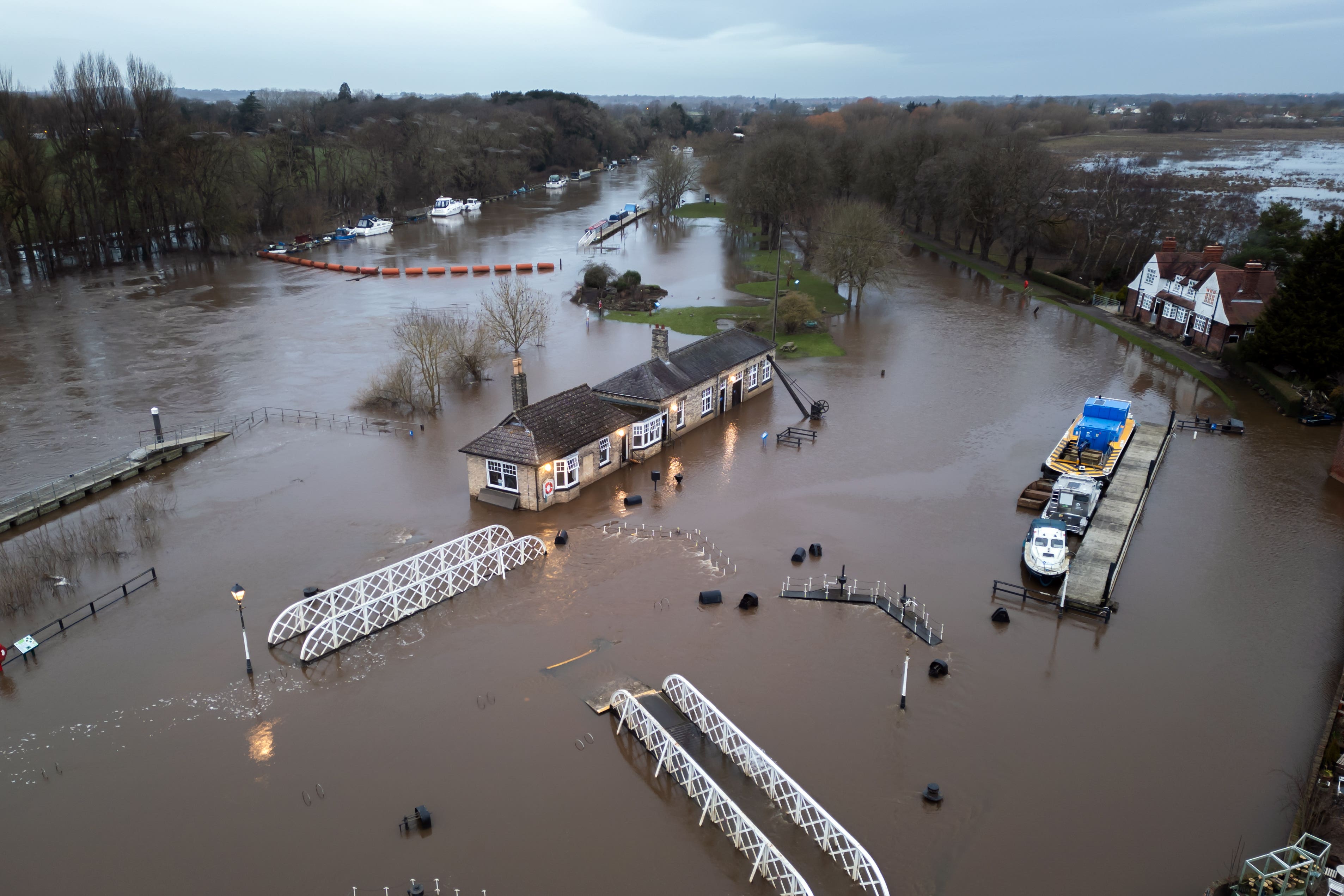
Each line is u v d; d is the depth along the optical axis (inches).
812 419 2501.2
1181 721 1252.5
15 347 3139.8
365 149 6948.8
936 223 5664.4
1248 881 957.2
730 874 980.6
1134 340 3361.2
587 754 1166.3
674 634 1448.1
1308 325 2586.1
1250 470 2164.1
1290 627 1494.8
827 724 1230.9
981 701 1286.9
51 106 4697.3
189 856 998.4
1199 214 4837.6
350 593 1528.1
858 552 1734.7
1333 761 1162.0
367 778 1119.6
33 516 1839.3
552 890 954.7
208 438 2255.2
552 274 4581.7
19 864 987.3
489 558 1624.0
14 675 1326.3
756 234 5748.0
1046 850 1022.4
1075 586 1589.6
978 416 2532.0
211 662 1359.5
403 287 4237.2
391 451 2217.0
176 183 4918.8
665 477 2095.2
